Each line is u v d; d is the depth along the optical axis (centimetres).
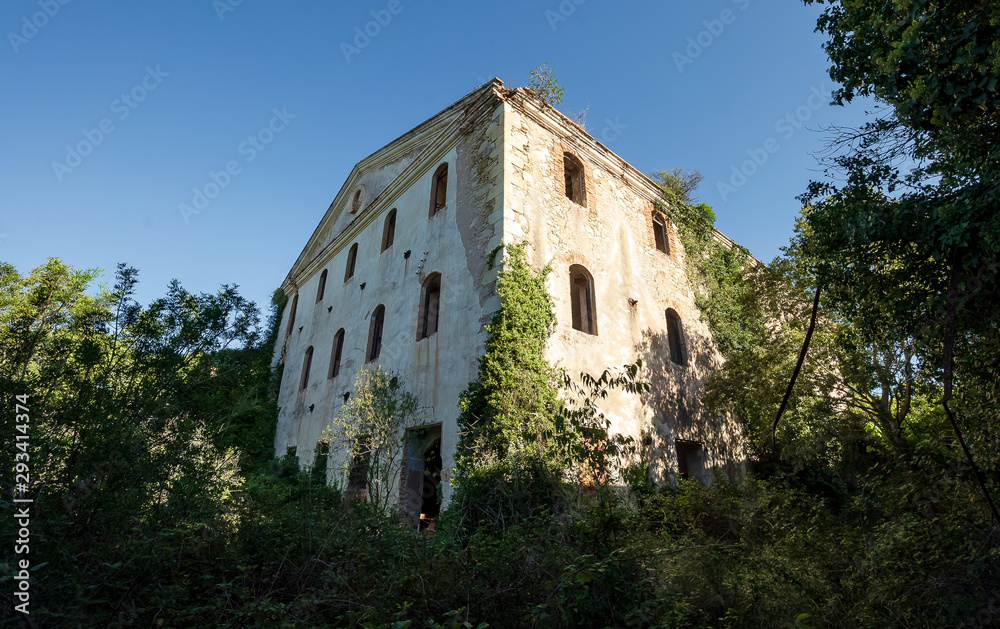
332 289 1595
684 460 1141
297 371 1650
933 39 443
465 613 362
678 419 1107
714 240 1516
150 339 561
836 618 422
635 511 799
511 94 1057
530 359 825
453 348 941
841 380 1083
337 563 441
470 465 746
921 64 451
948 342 409
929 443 529
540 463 716
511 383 791
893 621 409
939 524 461
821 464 1127
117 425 481
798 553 536
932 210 459
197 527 470
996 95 416
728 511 743
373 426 995
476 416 795
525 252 926
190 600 387
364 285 1382
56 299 895
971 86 410
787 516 700
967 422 504
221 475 581
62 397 491
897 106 477
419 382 1000
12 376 460
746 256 1532
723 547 505
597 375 958
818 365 1055
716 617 411
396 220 1325
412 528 559
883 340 577
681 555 473
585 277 1055
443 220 1108
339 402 1276
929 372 551
